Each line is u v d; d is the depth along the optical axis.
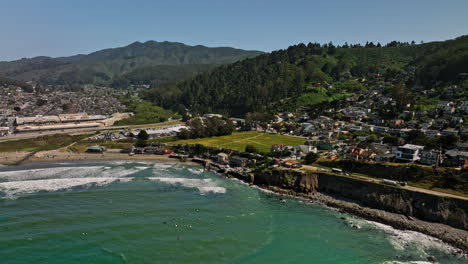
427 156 105.50
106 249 64.06
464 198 83.25
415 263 64.12
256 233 74.94
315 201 98.50
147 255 62.75
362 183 98.56
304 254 66.44
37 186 101.88
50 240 66.38
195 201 93.88
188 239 70.00
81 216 78.69
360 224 82.19
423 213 85.00
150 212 83.44
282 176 110.94
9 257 59.78
